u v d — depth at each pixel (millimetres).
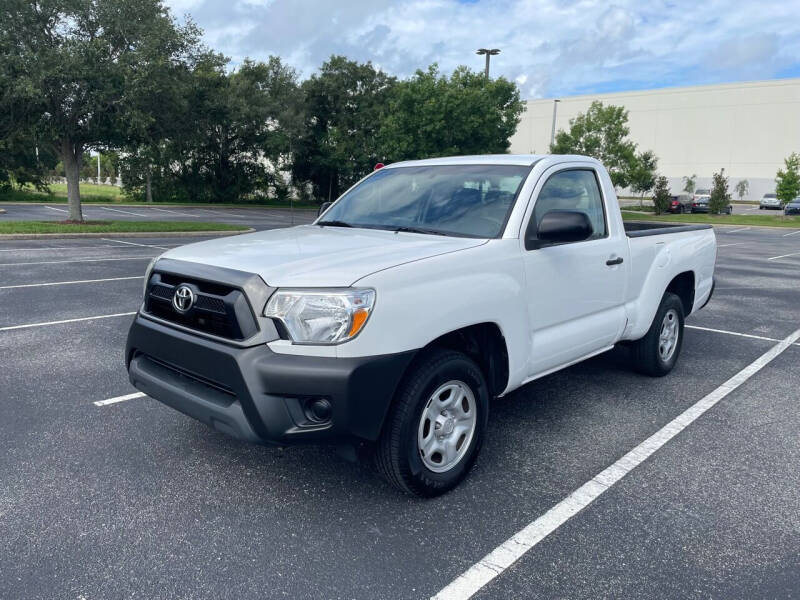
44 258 12797
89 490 3340
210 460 3727
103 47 19156
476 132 32469
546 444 4066
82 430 4121
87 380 5121
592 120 39562
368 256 3166
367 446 3135
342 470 3635
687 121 77125
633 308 4863
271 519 3092
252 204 46969
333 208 4641
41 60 18422
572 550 2873
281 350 2850
